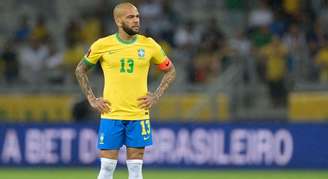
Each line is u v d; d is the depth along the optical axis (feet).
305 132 156.35
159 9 199.93
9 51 185.37
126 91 89.86
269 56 172.55
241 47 185.88
